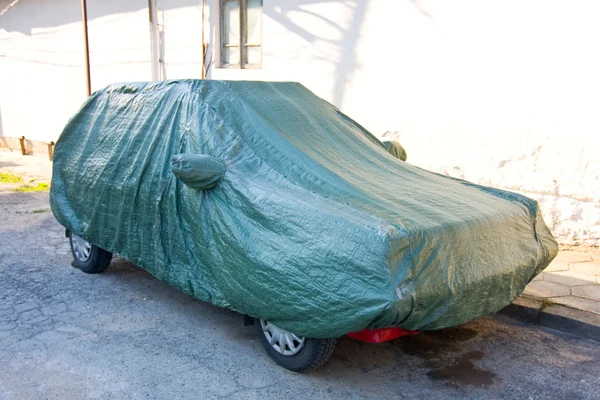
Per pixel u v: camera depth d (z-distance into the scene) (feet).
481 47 21.26
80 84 42.39
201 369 12.74
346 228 10.69
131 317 15.55
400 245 10.27
